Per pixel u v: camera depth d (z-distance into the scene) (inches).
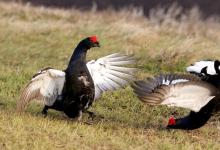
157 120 630.5
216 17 1686.8
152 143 534.9
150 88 522.3
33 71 769.6
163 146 525.7
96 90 587.2
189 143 548.1
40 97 566.3
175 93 512.7
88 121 584.4
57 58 879.7
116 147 510.6
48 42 948.6
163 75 524.7
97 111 631.8
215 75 539.2
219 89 533.3
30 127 531.2
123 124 590.6
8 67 806.5
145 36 944.9
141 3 1701.5
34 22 1082.7
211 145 549.6
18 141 494.6
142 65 818.2
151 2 1701.5
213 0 1797.5
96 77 587.8
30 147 488.7
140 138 546.0
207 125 626.8
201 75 544.4
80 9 1565.0
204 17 1707.7
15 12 1167.0
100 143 516.4
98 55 858.8
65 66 817.5
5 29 1003.3
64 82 559.8
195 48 881.5
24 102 562.6
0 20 1076.5
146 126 595.5
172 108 661.3
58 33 998.4
